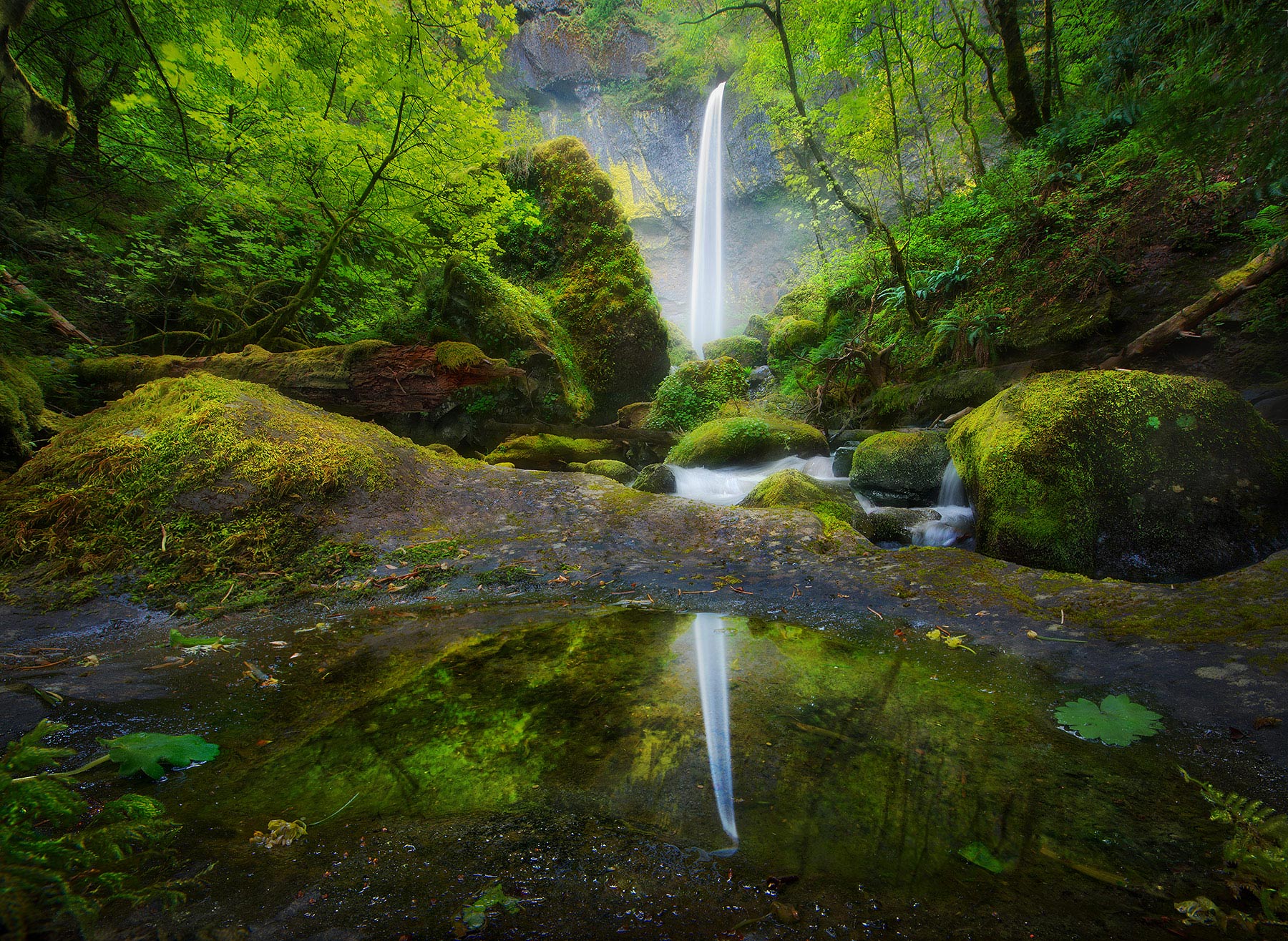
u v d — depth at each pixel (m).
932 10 9.59
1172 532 3.02
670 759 1.37
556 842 1.08
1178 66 4.40
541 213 12.16
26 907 0.86
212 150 7.06
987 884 0.97
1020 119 9.14
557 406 9.05
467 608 2.60
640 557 3.24
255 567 2.97
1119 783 1.27
